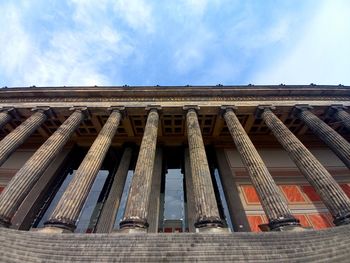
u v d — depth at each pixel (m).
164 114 24.84
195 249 9.88
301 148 18.23
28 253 9.80
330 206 14.41
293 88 25.48
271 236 10.88
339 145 18.80
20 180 15.73
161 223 20.55
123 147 28.59
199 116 25.53
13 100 25.16
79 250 10.04
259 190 15.43
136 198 14.55
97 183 25.59
